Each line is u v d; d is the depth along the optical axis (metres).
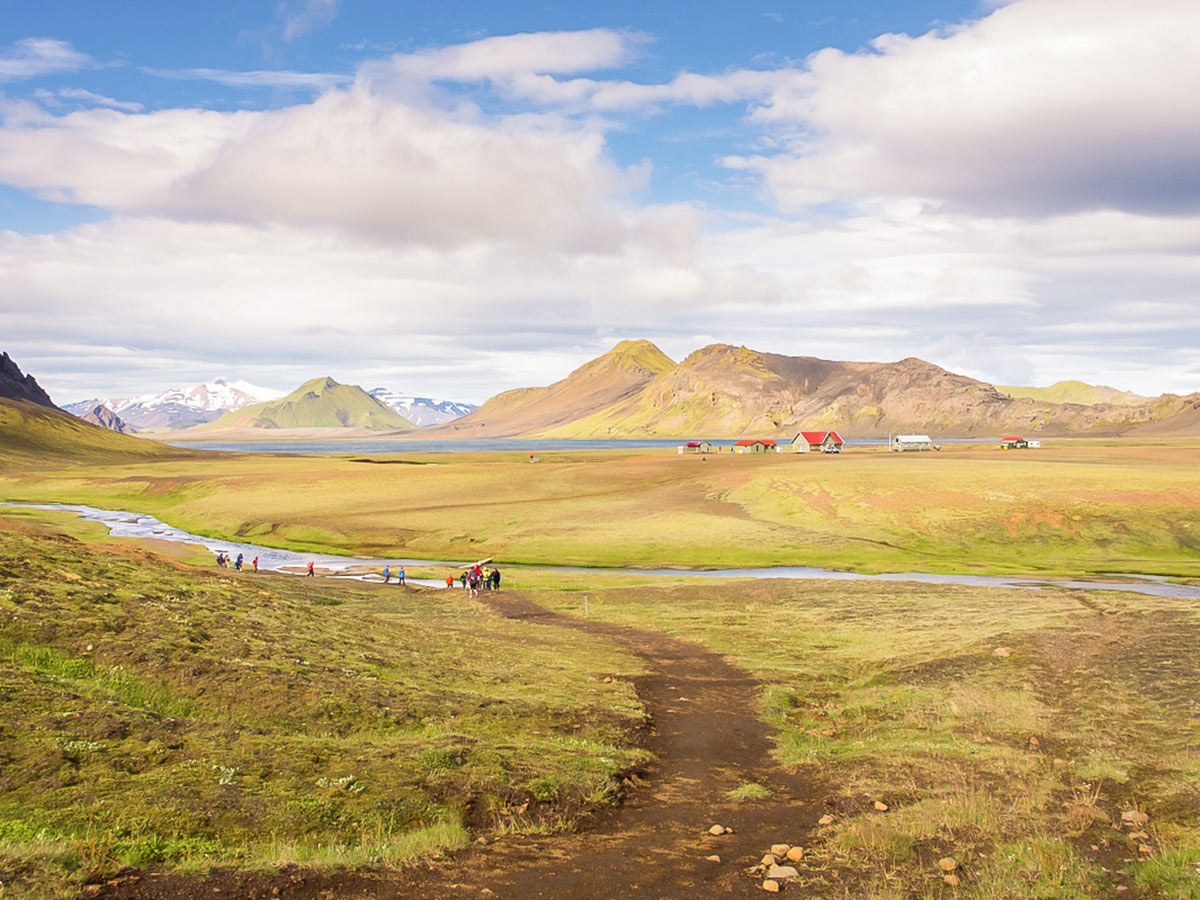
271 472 185.12
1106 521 95.69
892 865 15.22
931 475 125.19
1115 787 18.95
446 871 14.80
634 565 86.19
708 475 145.38
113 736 18.56
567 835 17.27
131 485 163.62
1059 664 32.28
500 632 46.28
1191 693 26.03
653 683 34.66
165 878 13.12
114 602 28.39
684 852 16.30
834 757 23.78
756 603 59.31
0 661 21.31
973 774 20.78
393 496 137.00
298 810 16.55
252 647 27.42
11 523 40.50
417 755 20.48
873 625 48.66
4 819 14.22
